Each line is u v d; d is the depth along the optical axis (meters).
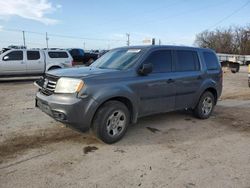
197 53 6.56
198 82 6.38
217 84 6.97
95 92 4.50
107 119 4.66
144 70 5.11
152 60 5.50
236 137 5.45
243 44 78.94
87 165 3.97
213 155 4.48
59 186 3.38
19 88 12.03
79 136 5.15
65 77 4.55
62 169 3.82
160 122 6.31
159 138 5.22
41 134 5.22
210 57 6.94
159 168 3.94
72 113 4.37
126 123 4.99
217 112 7.66
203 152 4.60
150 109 5.46
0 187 3.32
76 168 3.87
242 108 8.34
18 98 9.25
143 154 4.43
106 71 4.94
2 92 10.69
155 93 5.43
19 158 4.14
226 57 43.28
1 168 3.80
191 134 5.54
